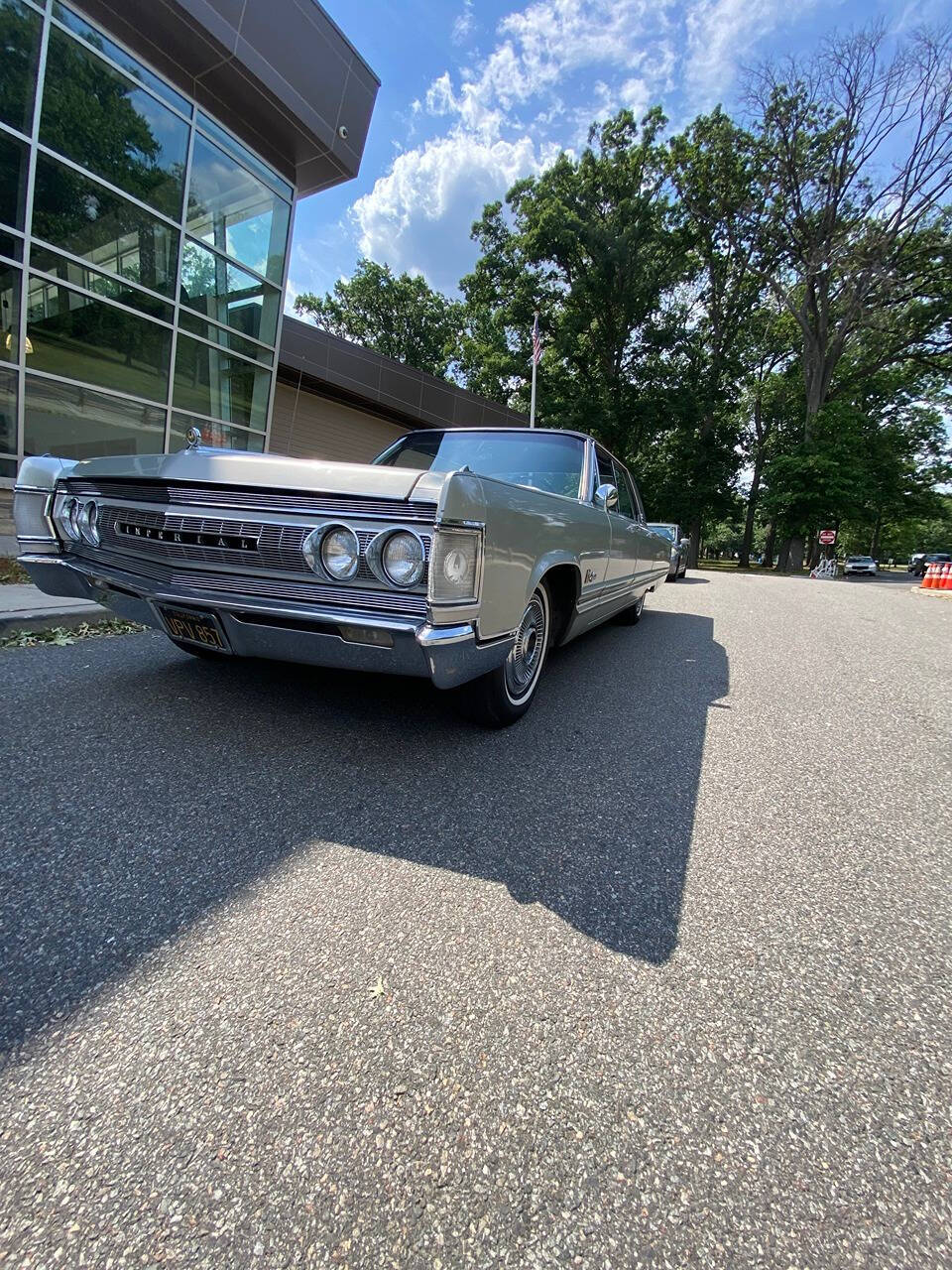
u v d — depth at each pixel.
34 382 6.56
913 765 2.84
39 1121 1.01
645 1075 1.17
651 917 1.65
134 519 2.39
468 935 1.52
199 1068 1.12
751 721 3.34
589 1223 0.91
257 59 7.77
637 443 28.08
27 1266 0.81
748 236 27.66
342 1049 1.18
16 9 5.93
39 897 1.54
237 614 2.17
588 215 25.55
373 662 2.04
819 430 28.45
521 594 2.38
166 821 1.93
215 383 8.87
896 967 1.50
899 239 24.83
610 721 3.18
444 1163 0.99
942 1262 0.88
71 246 6.73
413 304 36.16
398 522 1.87
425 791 2.24
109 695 2.95
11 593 4.71
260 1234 0.87
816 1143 1.06
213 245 8.42
